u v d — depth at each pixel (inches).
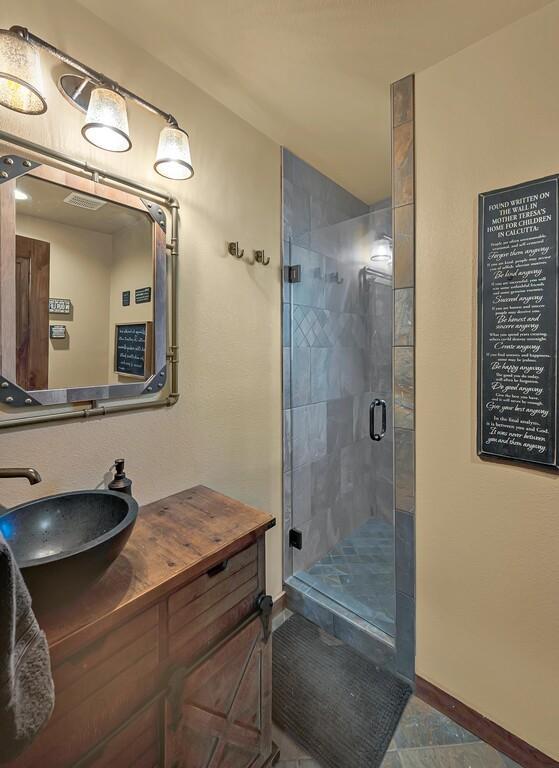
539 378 43.4
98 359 45.3
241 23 45.0
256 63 51.4
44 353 40.8
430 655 54.3
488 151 46.3
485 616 48.9
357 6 42.6
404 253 54.4
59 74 40.6
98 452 45.9
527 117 43.3
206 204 57.7
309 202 79.7
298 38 47.2
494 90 45.6
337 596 72.1
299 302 77.3
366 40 47.3
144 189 48.7
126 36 46.8
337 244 84.0
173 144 45.3
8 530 33.5
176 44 48.3
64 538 36.7
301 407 78.8
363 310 80.0
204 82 55.1
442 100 49.9
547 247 42.2
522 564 45.8
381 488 77.4
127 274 47.8
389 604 68.2
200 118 56.4
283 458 74.9
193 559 35.6
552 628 43.9
